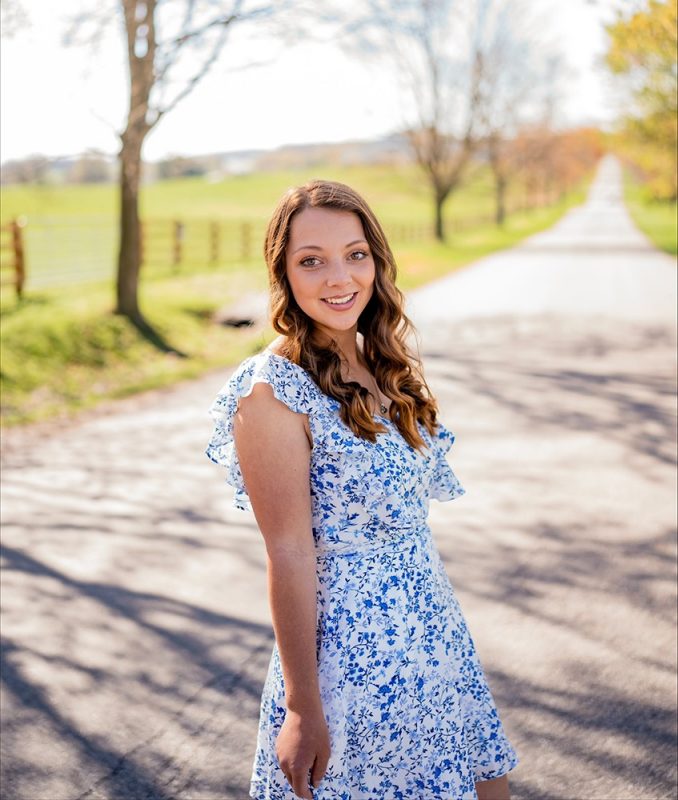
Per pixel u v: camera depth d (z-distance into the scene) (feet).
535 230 175.83
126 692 11.26
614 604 13.58
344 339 5.99
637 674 11.48
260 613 13.57
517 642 12.40
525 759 9.69
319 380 5.52
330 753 5.32
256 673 11.73
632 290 60.54
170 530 17.24
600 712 10.60
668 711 10.60
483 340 40.40
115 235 102.83
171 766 9.71
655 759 9.66
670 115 93.76
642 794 9.07
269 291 5.79
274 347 5.74
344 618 5.52
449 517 17.63
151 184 320.50
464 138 130.21
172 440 24.26
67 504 18.81
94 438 24.61
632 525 16.98
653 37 71.00
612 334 41.19
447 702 5.86
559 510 17.90
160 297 48.52
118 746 10.09
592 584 14.33
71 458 22.49
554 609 13.44
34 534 17.01
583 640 12.43
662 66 80.59
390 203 261.85
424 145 131.13
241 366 5.61
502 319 47.34
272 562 5.25
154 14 36.94
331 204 5.61
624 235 151.12
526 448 22.50
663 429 24.04
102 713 10.78
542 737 10.11
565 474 20.30
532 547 15.98
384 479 5.53
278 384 5.32
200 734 10.32
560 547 15.96
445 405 27.45
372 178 310.86
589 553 15.64
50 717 10.69
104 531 17.17
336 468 5.48
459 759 5.90
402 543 5.76
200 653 12.28
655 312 48.55
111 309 41.24
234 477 5.78
